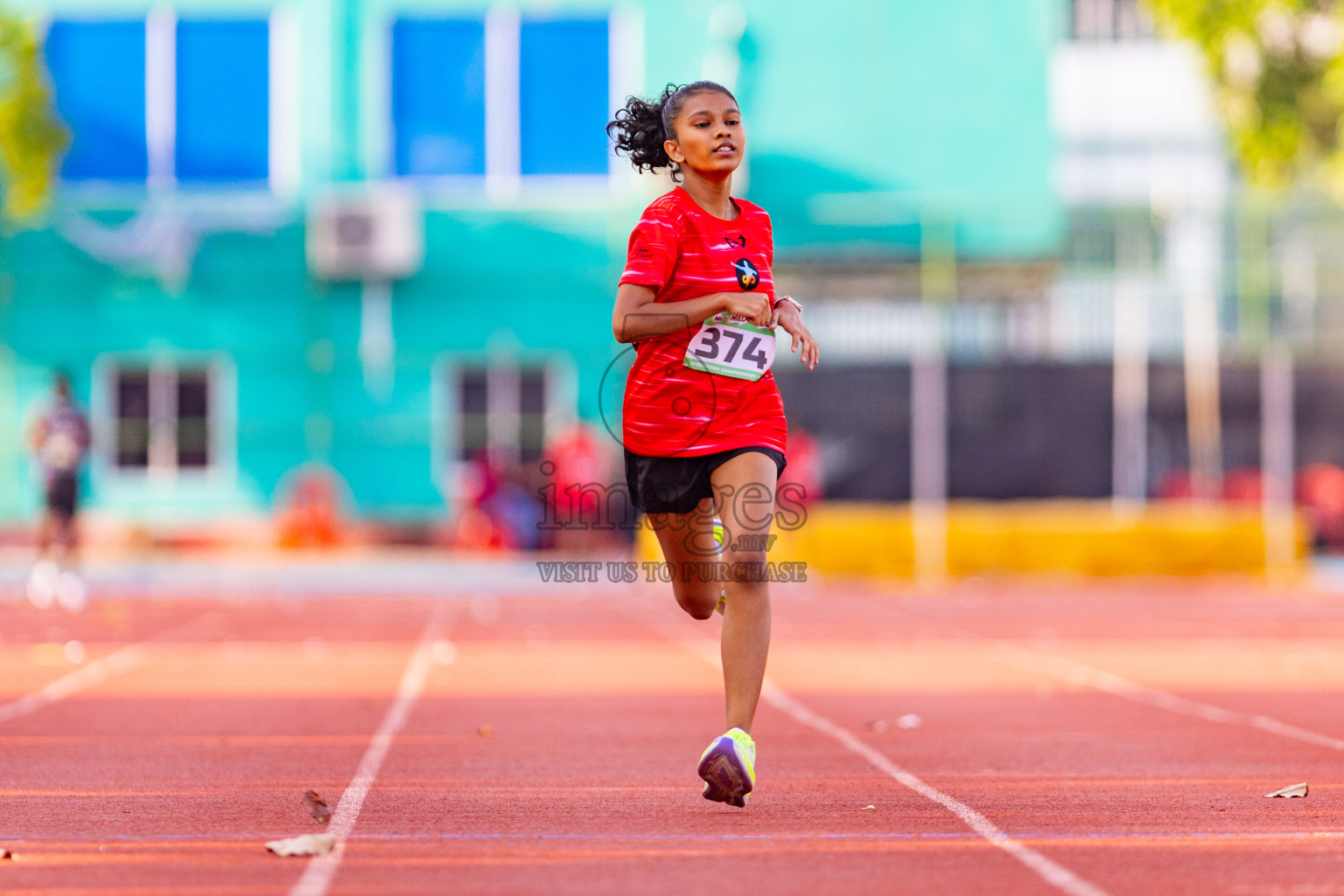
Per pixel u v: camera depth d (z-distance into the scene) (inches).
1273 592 2287.2
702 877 478.0
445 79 2928.2
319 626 1692.9
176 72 2920.8
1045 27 2910.9
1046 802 623.2
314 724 900.0
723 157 593.3
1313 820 579.2
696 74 2915.8
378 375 2901.1
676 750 789.2
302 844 516.4
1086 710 972.6
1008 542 2384.4
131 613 1884.8
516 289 2910.9
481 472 2753.4
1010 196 2645.2
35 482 2869.1
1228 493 2642.7
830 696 1048.2
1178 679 1170.6
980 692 1077.1
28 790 658.2
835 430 2691.9
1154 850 519.5
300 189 2918.3
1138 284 2613.2
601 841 537.0
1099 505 2635.3
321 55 2915.8
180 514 2893.7
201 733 856.3
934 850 519.5
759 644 587.5
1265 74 2333.9
